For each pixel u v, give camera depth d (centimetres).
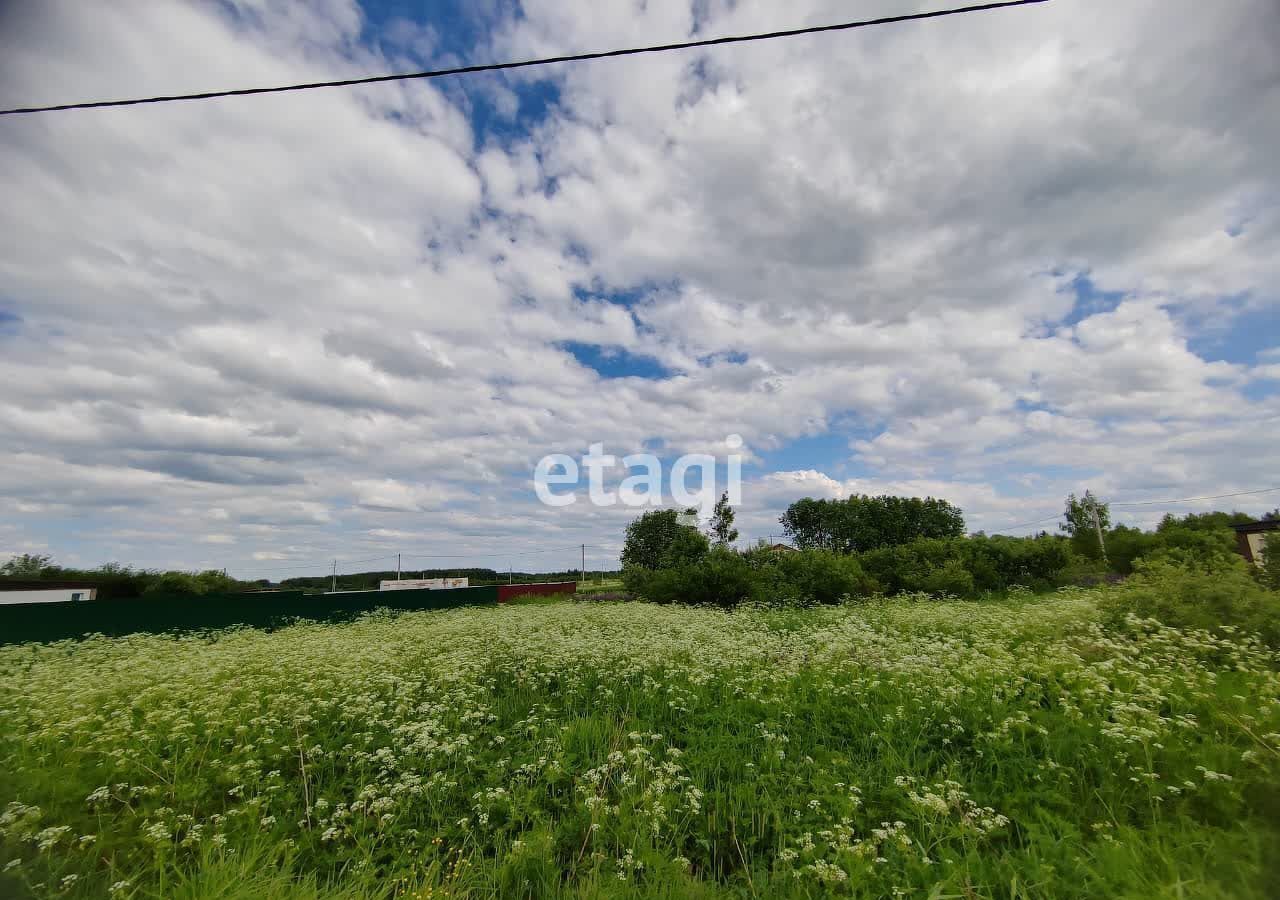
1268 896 299
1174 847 376
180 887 355
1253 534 2412
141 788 478
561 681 866
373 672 872
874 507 4391
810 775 523
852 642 980
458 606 2811
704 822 464
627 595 3034
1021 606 1466
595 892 359
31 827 408
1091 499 3803
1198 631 763
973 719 591
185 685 780
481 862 412
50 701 716
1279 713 523
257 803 466
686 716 691
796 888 367
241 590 3931
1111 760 486
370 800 500
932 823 416
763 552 2570
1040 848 385
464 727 671
